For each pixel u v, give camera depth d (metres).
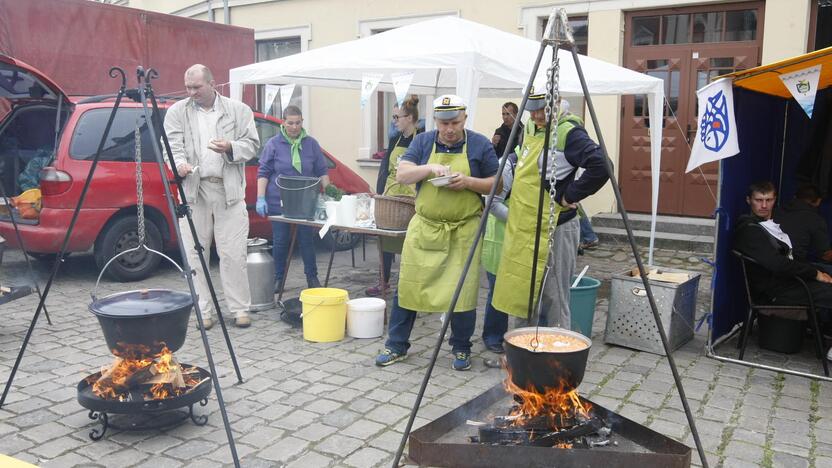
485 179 3.99
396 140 6.35
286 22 11.53
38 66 7.79
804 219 4.92
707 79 8.38
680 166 8.65
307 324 4.90
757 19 8.00
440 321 5.49
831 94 5.30
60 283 6.60
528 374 2.79
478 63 5.11
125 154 6.50
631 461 2.73
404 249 4.21
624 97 8.88
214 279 6.77
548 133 3.22
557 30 2.94
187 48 9.05
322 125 11.39
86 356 4.54
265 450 3.24
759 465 3.14
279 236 6.06
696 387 4.11
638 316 4.75
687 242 8.09
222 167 5.00
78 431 3.39
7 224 6.27
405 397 3.90
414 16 10.19
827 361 4.49
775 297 4.64
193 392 3.29
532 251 3.77
